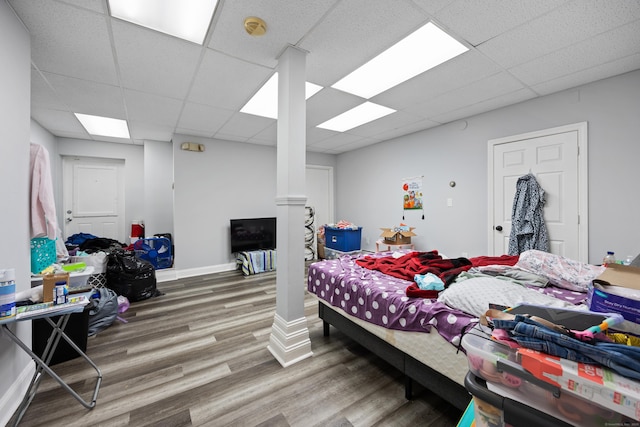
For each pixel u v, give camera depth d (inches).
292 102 75.1
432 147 151.3
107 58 78.4
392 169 177.3
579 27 66.4
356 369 71.0
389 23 65.5
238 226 178.4
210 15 62.2
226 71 87.2
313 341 86.0
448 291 55.3
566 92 101.0
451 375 48.8
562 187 102.2
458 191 138.3
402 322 58.1
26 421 53.6
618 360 18.9
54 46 71.9
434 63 83.6
